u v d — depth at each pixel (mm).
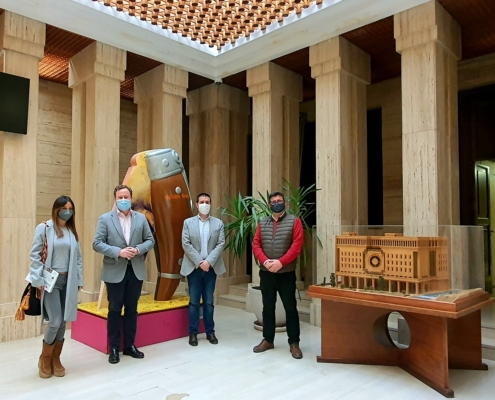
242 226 5223
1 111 4656
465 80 6297
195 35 6082
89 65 5750
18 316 3447
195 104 7711
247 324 5508
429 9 4660
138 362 3941
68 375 3609
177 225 4973
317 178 5660
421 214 4719
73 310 3492
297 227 4156
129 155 8609
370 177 7676
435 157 4641
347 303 3967
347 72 5594
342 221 5406
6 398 3143
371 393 3252
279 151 6473
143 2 5133
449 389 3191
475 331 3752
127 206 3986
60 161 7535
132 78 7145
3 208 4715
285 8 5363
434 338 3332
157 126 6543
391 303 3432
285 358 4078
